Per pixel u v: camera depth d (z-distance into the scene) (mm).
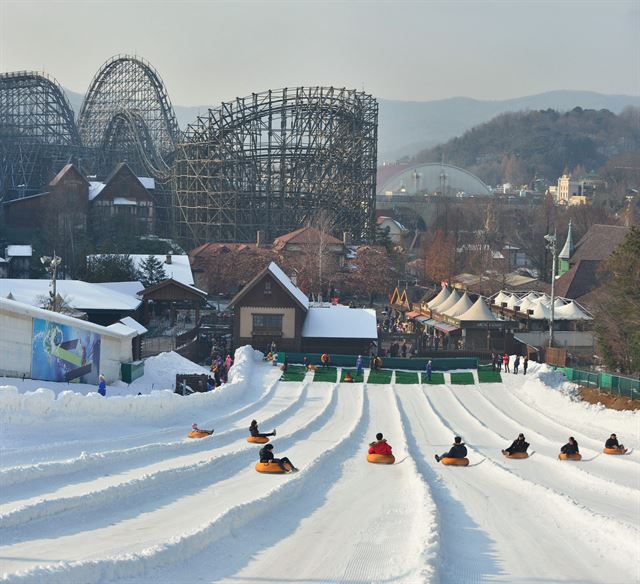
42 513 22469
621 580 20344
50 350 56281
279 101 166125
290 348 84188
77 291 89562
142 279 110750
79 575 16938
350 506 27656
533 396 65500
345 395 64688
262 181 170500
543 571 20828
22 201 167750
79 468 30328
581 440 50812
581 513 26812
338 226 164250
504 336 89062
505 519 26891
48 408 41906
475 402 64000
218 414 53812
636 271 69062
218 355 80125
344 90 165500
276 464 33438
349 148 165375
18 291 87125
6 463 31703
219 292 136375
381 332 94625
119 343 64188
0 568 17953
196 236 162500
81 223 164250
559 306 98750
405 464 38156
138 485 26922
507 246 188250
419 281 155375
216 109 167750
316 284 127250
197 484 29938
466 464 39094
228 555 20547
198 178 164250
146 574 18266
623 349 71688
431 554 20156
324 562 20203
